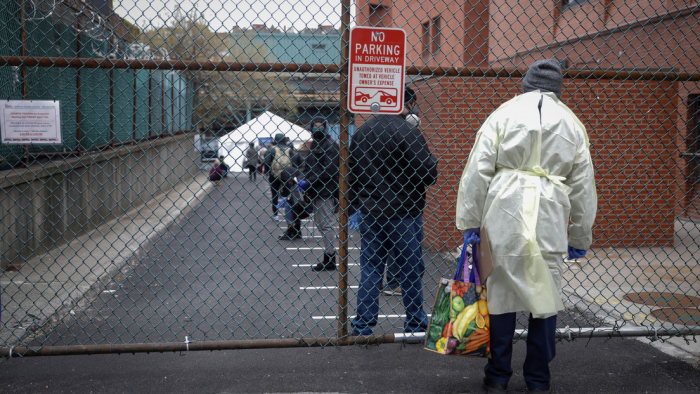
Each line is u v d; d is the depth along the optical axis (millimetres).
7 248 7160
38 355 3682
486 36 12648
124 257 8297
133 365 4062
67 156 9594
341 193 3926
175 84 21234
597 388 3744
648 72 3965
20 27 7316
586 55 10633
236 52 21422
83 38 10141
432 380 3850
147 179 16094
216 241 10562
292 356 4270
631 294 6156
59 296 5848
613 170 8781
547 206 3307
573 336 4082
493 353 3523
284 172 10617
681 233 10359
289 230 10734
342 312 3961
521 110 3355
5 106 3688
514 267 3303
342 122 3885
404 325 4727
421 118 8812
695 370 4059
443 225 8359
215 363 4113
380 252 4590
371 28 3793
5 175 7016
